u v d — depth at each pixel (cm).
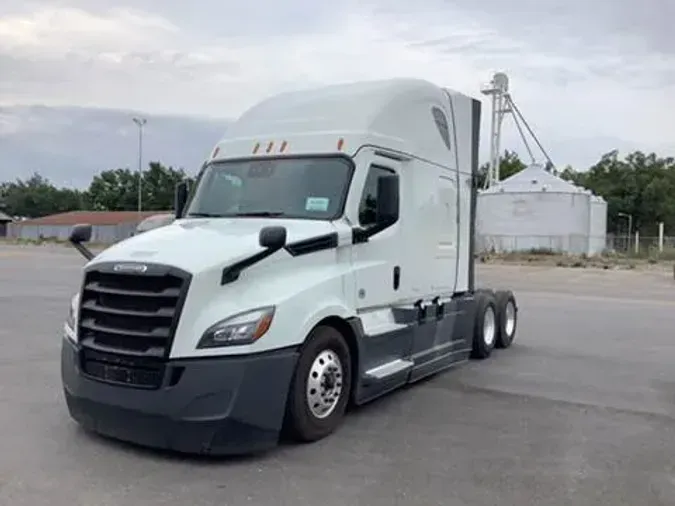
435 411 693
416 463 537
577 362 982
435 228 824
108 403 536
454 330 888
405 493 476
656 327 1384
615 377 879
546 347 1115
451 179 873
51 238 7844
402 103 750
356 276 646
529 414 689
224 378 515
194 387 511
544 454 566
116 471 507
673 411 711
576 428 643
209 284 525
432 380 844
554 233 5162
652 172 8975
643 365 964
